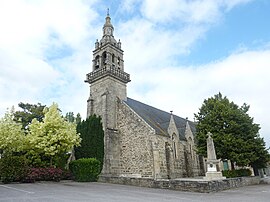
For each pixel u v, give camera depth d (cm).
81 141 2717
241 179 2072
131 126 2850
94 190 1502
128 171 2702
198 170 3219
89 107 3134
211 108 2650
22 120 3606
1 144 2164
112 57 3353
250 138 2422
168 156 2723
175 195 1340
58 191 1401
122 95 3231
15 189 1458
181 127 3569
